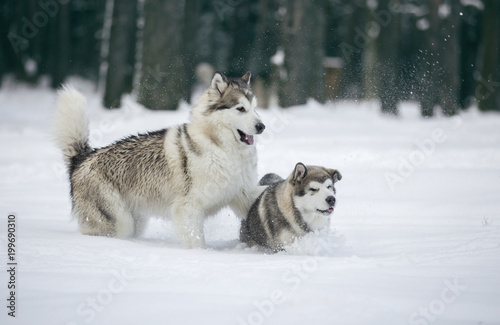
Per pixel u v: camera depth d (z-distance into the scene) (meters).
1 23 52.75
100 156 10.27
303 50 30.73
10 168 19.19
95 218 10.13
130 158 10.04
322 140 22.22
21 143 24.80
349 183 14.65
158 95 28.17
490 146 20.88
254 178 10.13
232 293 5.63
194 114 9.66
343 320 4.84
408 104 39.75
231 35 51.16
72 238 9.22
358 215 11.38
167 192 9.80
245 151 9.74
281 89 30.88
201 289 5.80
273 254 8.91
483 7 39.81
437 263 7.28
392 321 4.84
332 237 9.12
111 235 10.13
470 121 31.91
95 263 7.15
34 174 18.48
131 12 42.03
